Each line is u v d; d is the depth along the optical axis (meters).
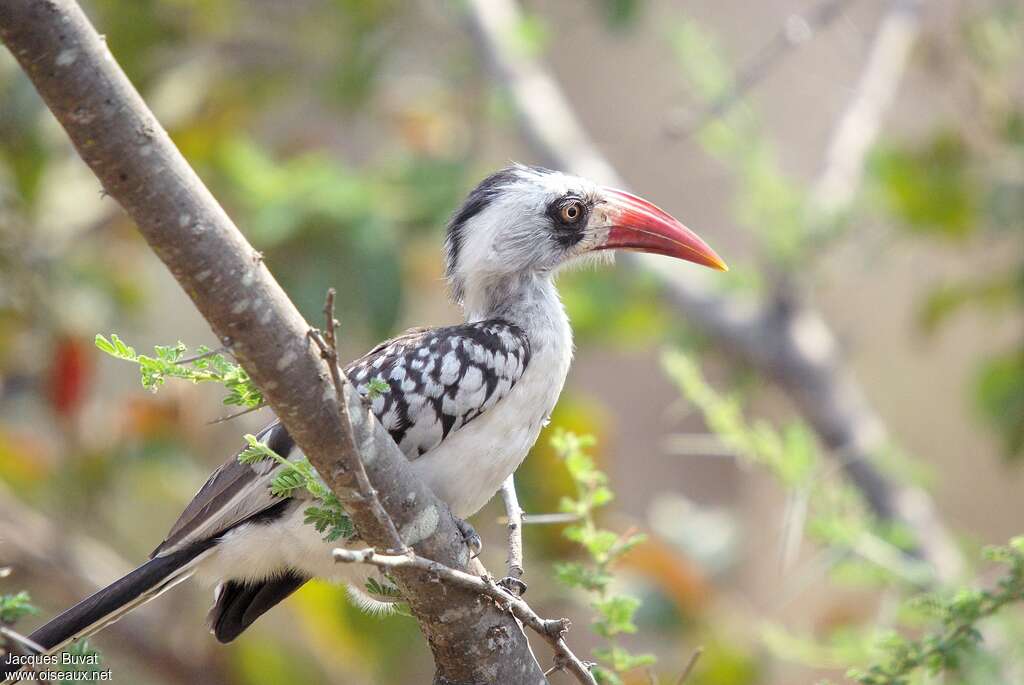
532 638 12.80
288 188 11.26
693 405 12.20
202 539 6.47
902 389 16.44
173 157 4.60
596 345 12.91
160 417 12.28
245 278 4.73
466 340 6.88
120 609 6.25
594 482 6.44
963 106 12.34
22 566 12.30
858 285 16.25
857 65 15.73
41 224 12.24
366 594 6.82
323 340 4.73
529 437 7.11
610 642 6.30
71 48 4.38
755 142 11.83
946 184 11.55
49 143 11.98
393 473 5.32
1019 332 14.88
